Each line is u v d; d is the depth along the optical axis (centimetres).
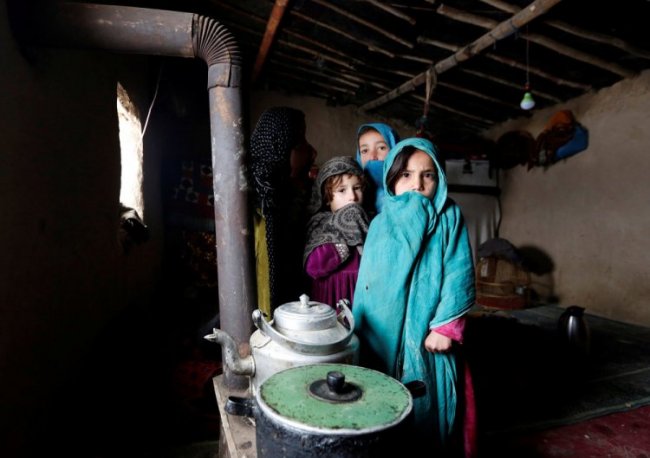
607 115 487
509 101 548
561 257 553
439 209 132
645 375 304
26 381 143
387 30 377
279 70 514
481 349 335
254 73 476
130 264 295
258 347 97
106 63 231
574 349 331
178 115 433
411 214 125
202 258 456
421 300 123
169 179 449
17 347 136
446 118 629
